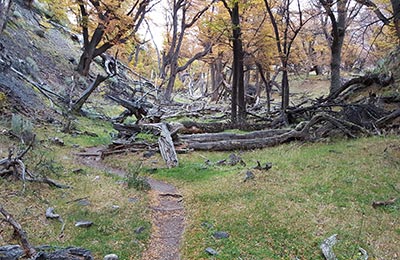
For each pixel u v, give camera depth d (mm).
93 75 24031
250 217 5559
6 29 18047
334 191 6465
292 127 13453
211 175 8312
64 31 28234
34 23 23266
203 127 13656
